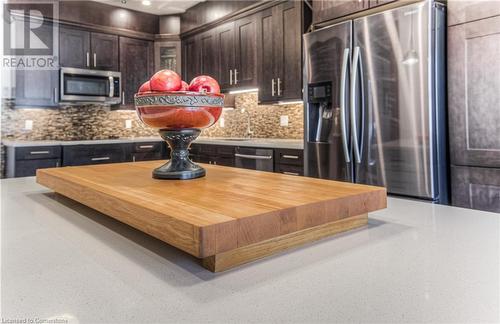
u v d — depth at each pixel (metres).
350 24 2.58
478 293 0.52
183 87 1.16
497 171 2.12
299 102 3.69
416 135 2.28
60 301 0.50
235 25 4.09
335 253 0.70
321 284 0.56
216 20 4.28
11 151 3.69
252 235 0.65
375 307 0.48
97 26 4.36
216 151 4.04
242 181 1.14
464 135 2.25
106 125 4.78
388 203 1.20
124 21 4.59
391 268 0.62
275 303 0.50
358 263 0.65
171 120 1.14
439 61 2.26
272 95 3.67
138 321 0.45
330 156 2.79
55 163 3.82
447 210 1.08
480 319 0.45
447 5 2.30
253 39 3.87
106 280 0.58
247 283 0.57
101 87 4.36
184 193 0.91
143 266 0.64
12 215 1.02
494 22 2.09
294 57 3.41
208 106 1.15
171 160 1.21
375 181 2.50
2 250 0.72
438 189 2.28
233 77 4.16
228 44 4.20
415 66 2.26
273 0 3.57
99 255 0.69
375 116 2.48
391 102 2.39
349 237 0.81
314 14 3.03
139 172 1.38
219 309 0.48
